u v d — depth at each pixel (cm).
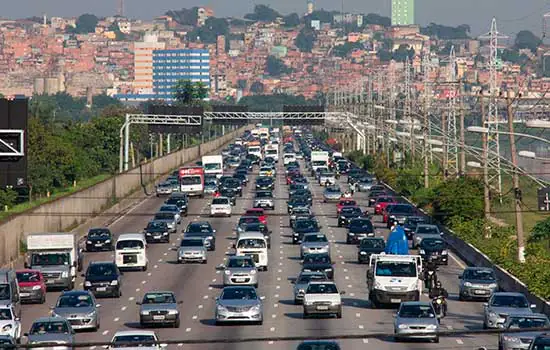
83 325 13650
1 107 12975
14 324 12756
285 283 18562
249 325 14262
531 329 8212
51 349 11456
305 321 14612
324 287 15050
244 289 14662
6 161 13012
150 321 13938
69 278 18212
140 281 18950
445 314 15025
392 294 15638
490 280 16800
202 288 18000
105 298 17075
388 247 18275
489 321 13688
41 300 16762
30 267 18288
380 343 12950
